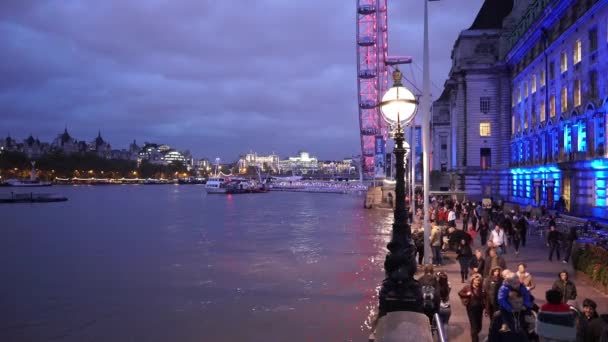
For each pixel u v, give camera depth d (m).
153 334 19.78
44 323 21.44
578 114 46.06
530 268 24.16
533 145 61.38
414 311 9.75
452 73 78.81
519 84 68.94
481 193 75.44
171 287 27.59
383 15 101.62
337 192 194.75
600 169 41.06
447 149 104.88
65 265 34.97
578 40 46.38
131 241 48.31
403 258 10.08
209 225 64.50
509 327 10.26
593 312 10.56
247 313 22.09
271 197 159.00
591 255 20.25
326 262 33.78
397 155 11.80
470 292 13.44
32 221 73.38
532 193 61.50
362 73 101.94
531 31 58.69
